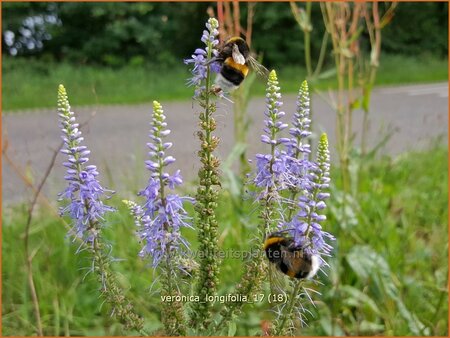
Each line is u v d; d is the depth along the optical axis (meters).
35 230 5.69
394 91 19.02
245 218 4.75
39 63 21.77
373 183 7.21
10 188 7.65
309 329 4.79
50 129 12.49
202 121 3.05
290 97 17.25
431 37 26.81
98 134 11.83
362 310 5.11
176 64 23.25
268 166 3.04
